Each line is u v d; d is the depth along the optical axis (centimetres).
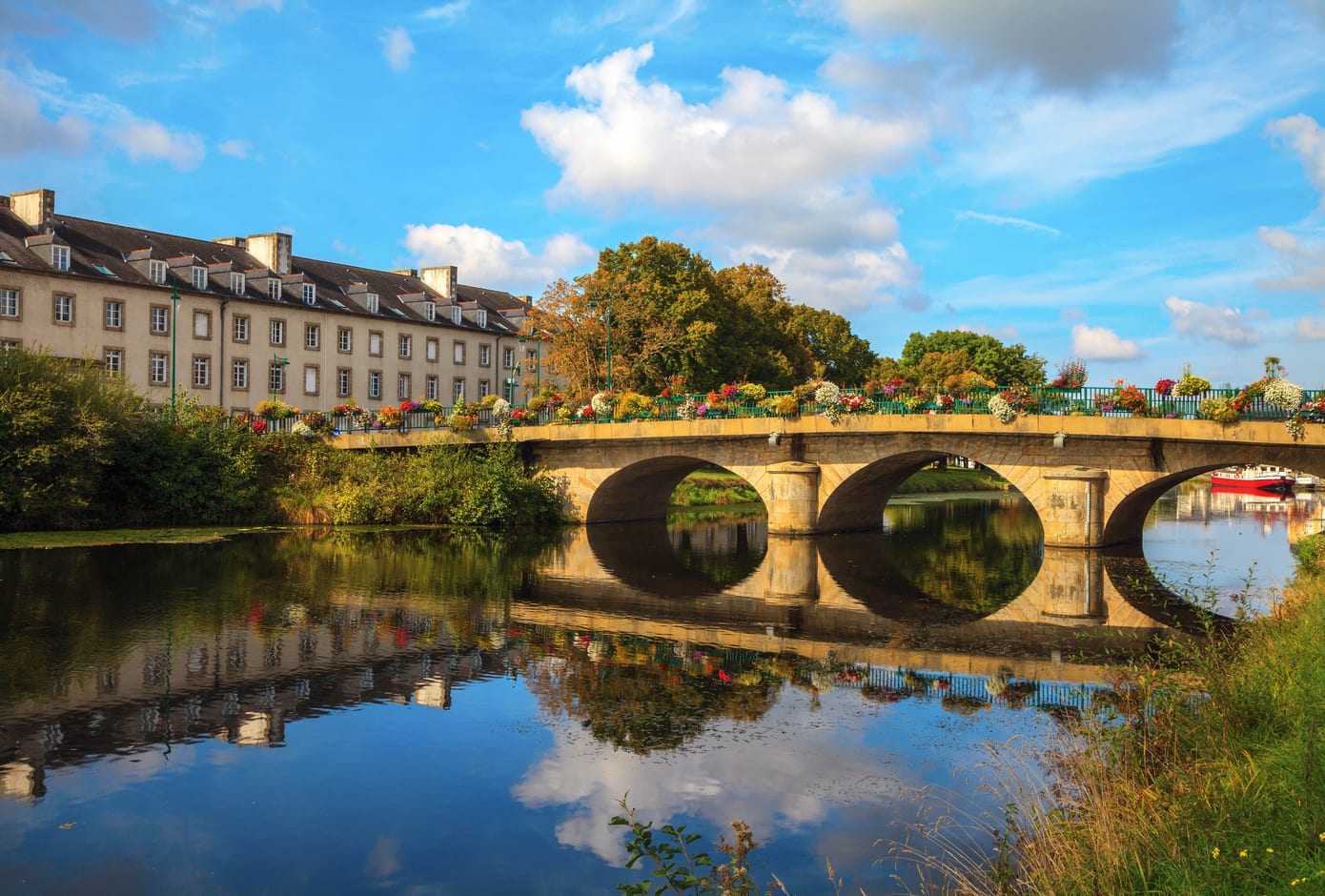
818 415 3253
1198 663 1002
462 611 1923
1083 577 2427
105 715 1195
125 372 5506
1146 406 2695
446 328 7512
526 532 3678
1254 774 691
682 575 2538
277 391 6312
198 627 1712
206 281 5956
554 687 1341
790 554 3027
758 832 862
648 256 5672
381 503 3788
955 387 3139
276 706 1238
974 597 2178
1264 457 2566
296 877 787
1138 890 595
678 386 4056
